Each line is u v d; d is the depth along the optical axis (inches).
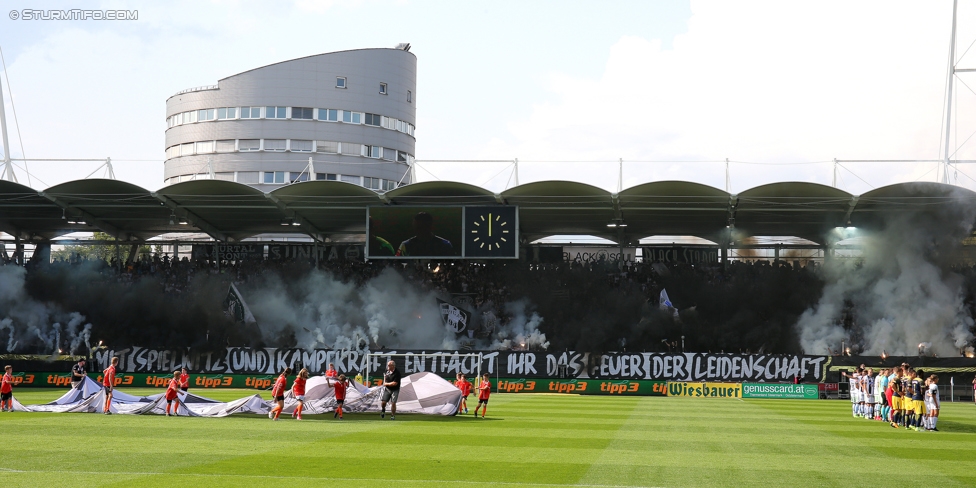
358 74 4222.4
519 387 2113.7
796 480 628.1
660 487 587.2
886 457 775.7
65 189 2204.7
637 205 2262.6
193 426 974.4
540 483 594.9
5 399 1203.2
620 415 1277.1
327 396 1182.9
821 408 1566.2
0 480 574.9
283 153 4097.0
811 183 2018.9
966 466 720.3
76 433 885.2
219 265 2640.3
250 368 2229.3
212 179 2135.8
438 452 759.7
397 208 2287.2
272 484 571.8
